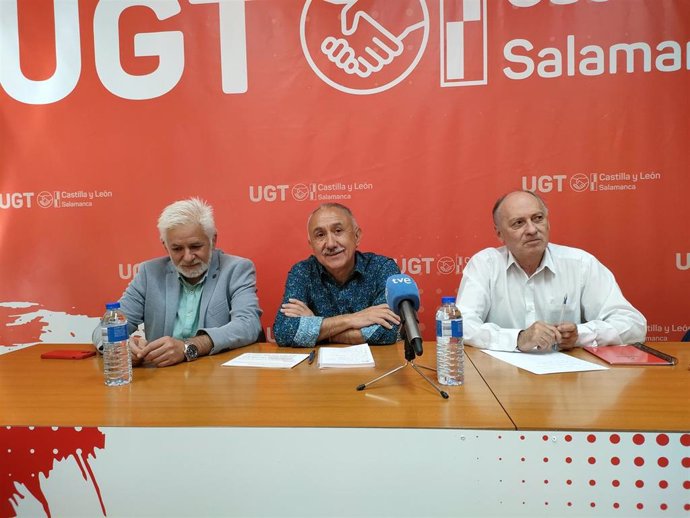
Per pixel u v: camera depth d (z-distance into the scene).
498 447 0.94
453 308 1.30
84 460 1.01
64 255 2.66
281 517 0.98
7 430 1.02
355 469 0.96
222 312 2.01
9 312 2.69
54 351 1.77
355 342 1.78
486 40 2.45
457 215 2.51
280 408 1.09
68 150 2.63
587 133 2.43
